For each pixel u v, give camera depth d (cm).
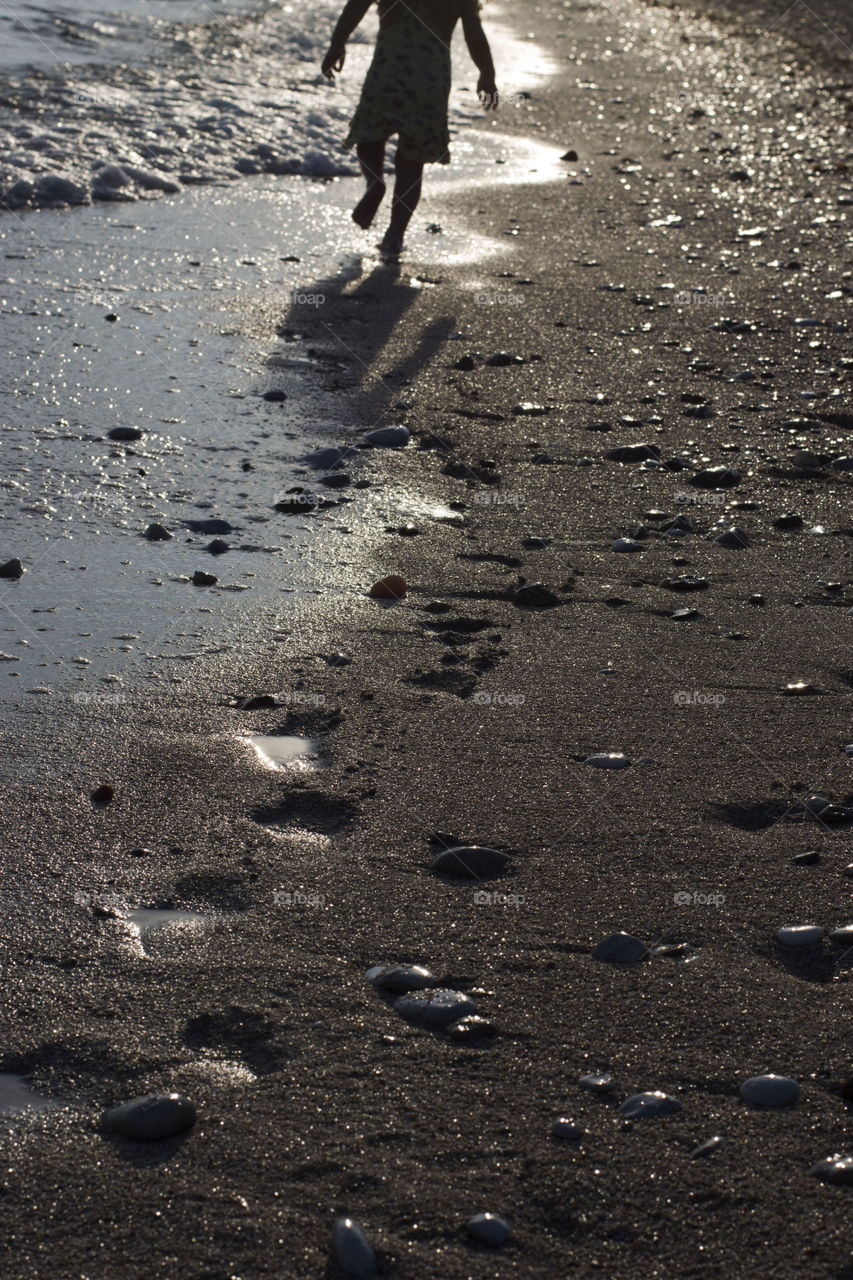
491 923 240
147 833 265
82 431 490
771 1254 170
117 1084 199
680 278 788
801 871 259
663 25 2116
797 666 352
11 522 410
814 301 751
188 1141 187
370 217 784
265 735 306
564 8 2233
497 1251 170
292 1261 168
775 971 229
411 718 317
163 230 793
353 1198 178
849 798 288
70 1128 190
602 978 225
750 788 290
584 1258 169
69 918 237
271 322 647
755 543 441
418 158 760
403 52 741
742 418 565
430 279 750
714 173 1106
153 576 385
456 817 275
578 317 700
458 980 224
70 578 378
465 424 539
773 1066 204
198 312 650
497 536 436
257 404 540
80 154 909
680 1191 180
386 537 428
